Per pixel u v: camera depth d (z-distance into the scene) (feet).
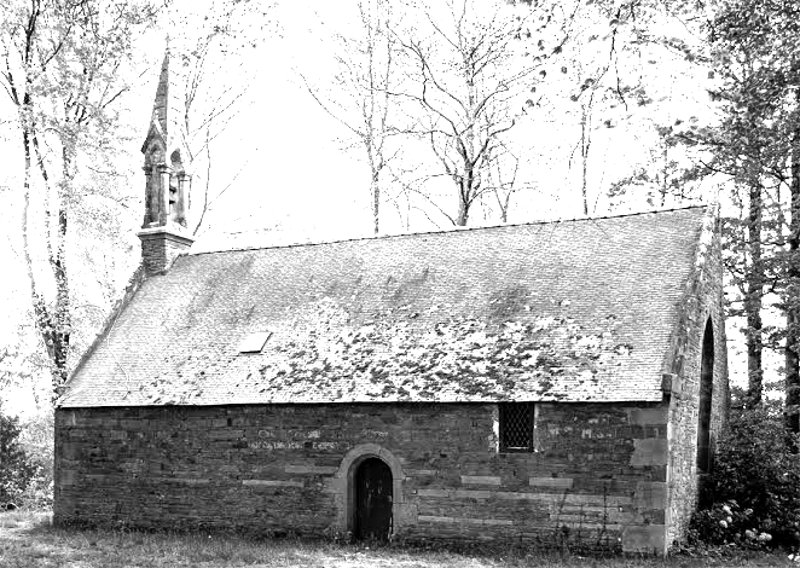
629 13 51.44
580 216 91.30
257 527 82.89
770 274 103.50
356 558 70.08
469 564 67.51
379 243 98.17
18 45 116.16
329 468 80.64
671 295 77.87
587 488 71.36
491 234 93.15
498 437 74.69
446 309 85.35
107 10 118.83
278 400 82.23
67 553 71.67
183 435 86.94
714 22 67.46
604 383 71.97
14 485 111.45
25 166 115.03
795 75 68.03
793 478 83.82
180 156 111.75
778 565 68.23
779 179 99.60
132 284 105.91
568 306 80.43
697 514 79.82
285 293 96.07
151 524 87.56
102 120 114.52
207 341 93.56
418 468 77.05
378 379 80.38
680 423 74.84
